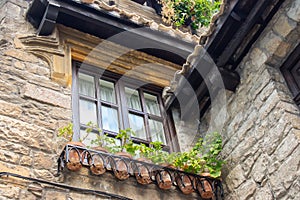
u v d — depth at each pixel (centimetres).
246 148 419
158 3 684
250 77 441
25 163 361
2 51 439
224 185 432
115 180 389
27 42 459
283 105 390
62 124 410
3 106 389
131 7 671
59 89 441
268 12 425
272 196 373
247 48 450
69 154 370
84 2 487
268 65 426
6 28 472
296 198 350
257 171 397
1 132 370
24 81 424
